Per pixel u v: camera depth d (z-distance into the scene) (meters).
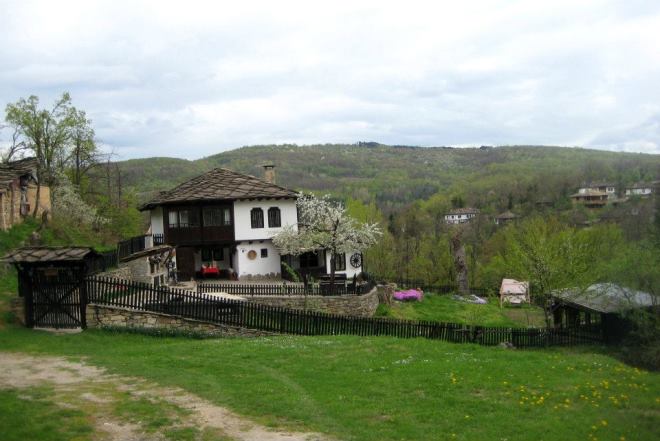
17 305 21.67
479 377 15.85
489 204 122.75
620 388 15.34
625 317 24.47
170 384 14.67
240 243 41.00
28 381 14.85
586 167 122.38
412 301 40.69
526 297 44.03
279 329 23.70
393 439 11.37
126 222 51.56
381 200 148.62
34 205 36.47
